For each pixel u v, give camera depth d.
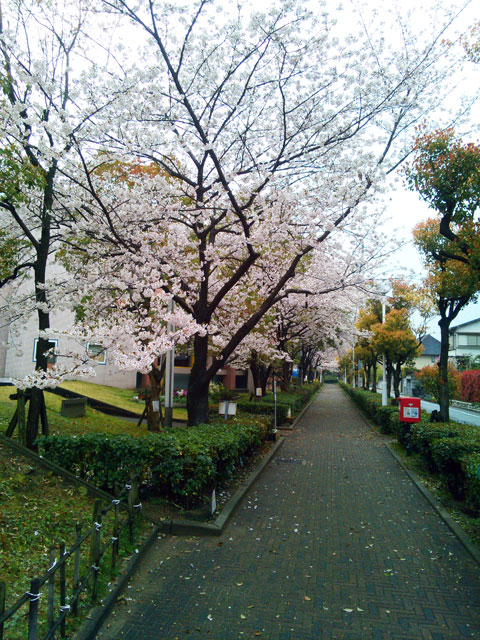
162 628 3.81
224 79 7.62
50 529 5.06
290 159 8.45
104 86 7.21
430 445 9.19
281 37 7.25
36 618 2.87
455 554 5.56
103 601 4.02
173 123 7.73
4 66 7.05
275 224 8.79
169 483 6.55
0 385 16.56
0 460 6.72
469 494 6.61
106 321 8.55
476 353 50.00
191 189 9.01
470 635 3.82
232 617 4.02
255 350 18.55
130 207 8.45
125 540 5.27
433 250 10.59
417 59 8.21
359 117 8.42
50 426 10.87
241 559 5.29
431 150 8.87
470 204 8.68
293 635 3.77
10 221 8.97
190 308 10.11
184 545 5.66
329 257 13.28
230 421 11.89
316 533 6.26
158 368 12.83
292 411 20.53
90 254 8.93
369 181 8.22
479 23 8.05
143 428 13.29
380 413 17.83
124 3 6.59
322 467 10.91
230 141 8.81
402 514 7.18
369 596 4.46
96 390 21.05
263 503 7.71
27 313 8.72
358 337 24.34
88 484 6.45
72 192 8.58
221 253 10.34
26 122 6.47
